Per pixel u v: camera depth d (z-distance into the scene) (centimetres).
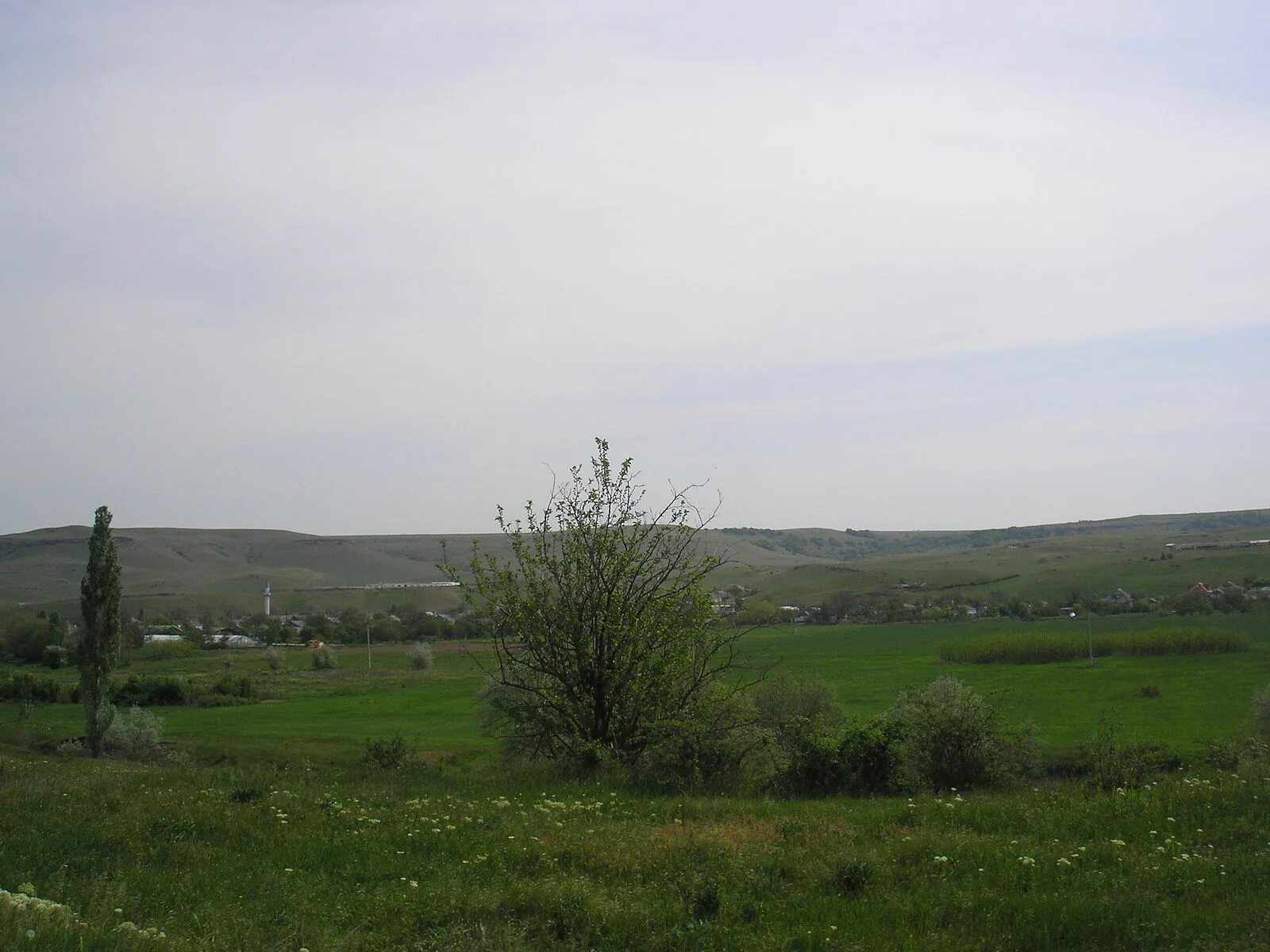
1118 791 1471
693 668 2056
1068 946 791
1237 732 4366
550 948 806
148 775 1988
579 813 1377
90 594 5062
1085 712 5506
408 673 10244
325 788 1678
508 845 1116
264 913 884
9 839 1178
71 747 4934
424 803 1448
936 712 2158
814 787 1975
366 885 986
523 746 2134
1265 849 1059
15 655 10644
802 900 912
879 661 8794
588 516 2062
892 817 1348
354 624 13725
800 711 3412
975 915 862
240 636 13400
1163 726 4884
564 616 2005
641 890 942
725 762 1978
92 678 5009
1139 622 10744
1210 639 8538
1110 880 957
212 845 1172
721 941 802
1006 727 2253
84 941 736
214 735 5841
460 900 903
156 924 855
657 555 2053
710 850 1086
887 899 909
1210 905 870
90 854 1099
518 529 2073
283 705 7694
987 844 1117
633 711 1995
